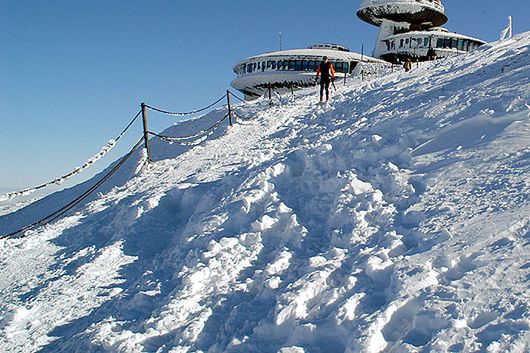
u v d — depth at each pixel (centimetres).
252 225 666
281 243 606
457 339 308
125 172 2008
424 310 346
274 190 774
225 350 411
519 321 304
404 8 5438
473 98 809
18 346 559
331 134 1034
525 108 661
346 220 573
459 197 509
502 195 475
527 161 527
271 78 5328
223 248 637
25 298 690
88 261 766
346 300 395
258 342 411
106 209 1050
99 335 513
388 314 360
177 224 889
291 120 1644
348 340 354
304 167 858
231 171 1033
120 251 786
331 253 506
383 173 654
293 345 380
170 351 434
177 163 1394
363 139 814
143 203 934
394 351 329
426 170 611
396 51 5416
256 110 2405
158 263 708
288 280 492
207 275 575
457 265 390
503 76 905
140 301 569
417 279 382
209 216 748
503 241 396
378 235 508
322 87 1814
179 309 512
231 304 502
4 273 809
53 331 583
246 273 568
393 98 1250
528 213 422
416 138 737
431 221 478
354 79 3381
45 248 903
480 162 572
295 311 416
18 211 2077
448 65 1648
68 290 678
